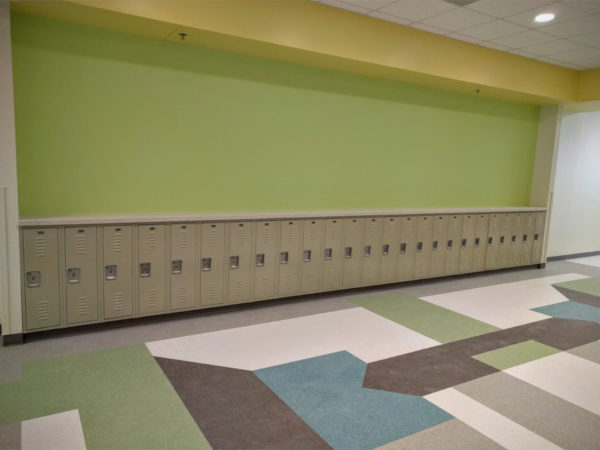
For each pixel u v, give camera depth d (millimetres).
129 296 3861
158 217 3885
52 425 2404
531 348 3771
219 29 3736
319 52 4285
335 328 4059
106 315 3779
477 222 6258
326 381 3031
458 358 3506
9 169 3244
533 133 7262
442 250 5945
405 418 2615
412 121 5871
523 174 7277
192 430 2412
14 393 2717
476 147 6598
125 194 4117
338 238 4980
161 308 4027
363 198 5598
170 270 4023
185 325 3984
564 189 7770
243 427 2461
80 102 3828
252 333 3852
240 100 4582
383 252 5379
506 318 4555
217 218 4184
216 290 4285
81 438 2305
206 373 3072
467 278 6309
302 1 4121
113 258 3746
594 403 2875
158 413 2561
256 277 4496
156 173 4238
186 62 4246
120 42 3926
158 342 3578
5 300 3357
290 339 3752
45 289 3498
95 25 3750
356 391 2910
